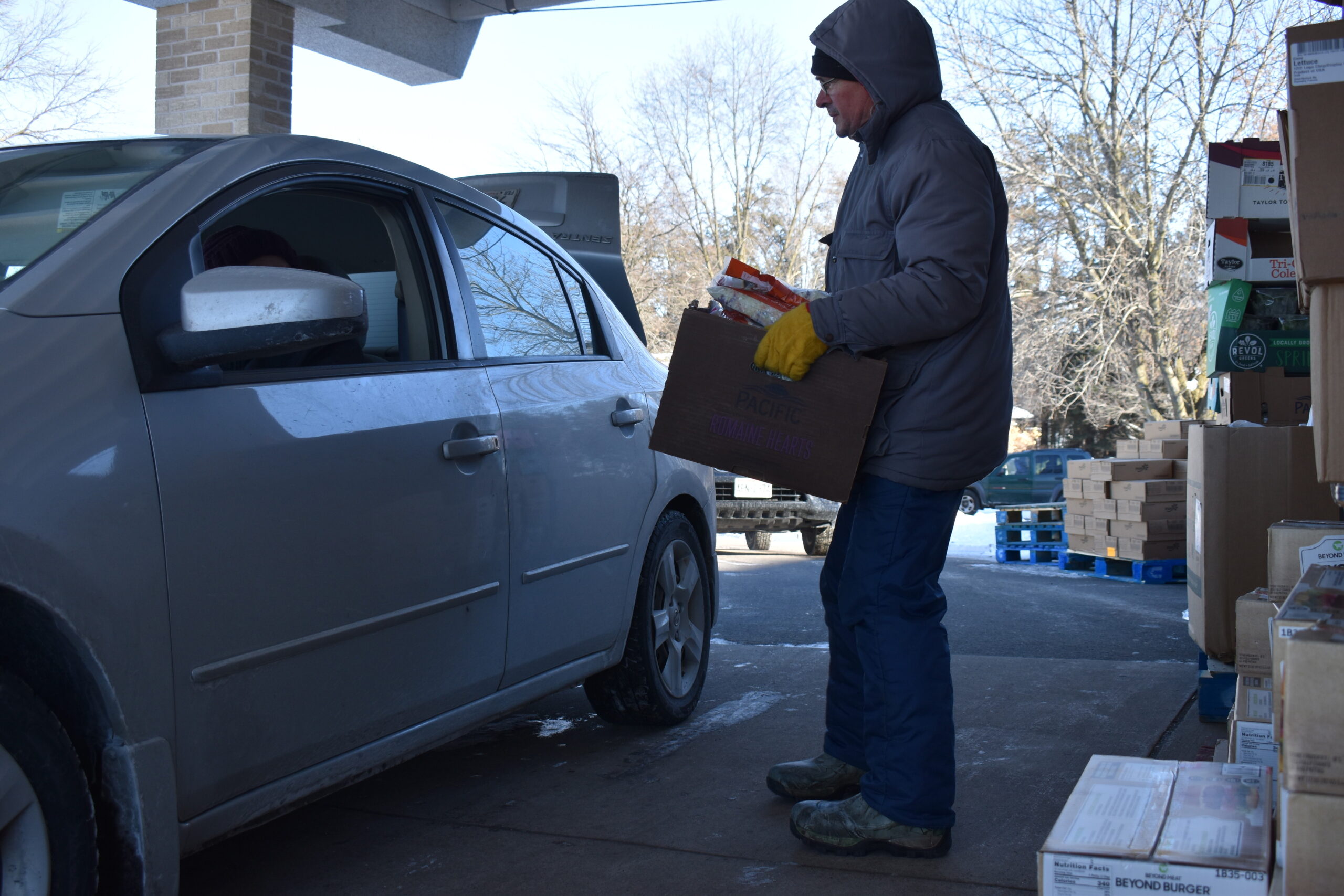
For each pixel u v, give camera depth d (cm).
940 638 262
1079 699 416
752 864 263
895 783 262
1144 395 2266
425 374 272
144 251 210
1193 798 196
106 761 187
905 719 261
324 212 294
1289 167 187
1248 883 164
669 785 324
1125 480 910
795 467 257
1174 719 384
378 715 246
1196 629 396
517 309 326
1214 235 480
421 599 256
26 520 172
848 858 265
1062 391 2422
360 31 915
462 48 1026
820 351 252
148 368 201
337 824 294
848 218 276
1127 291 2159
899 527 260
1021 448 3744
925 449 256
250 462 213
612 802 310
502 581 285
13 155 261
